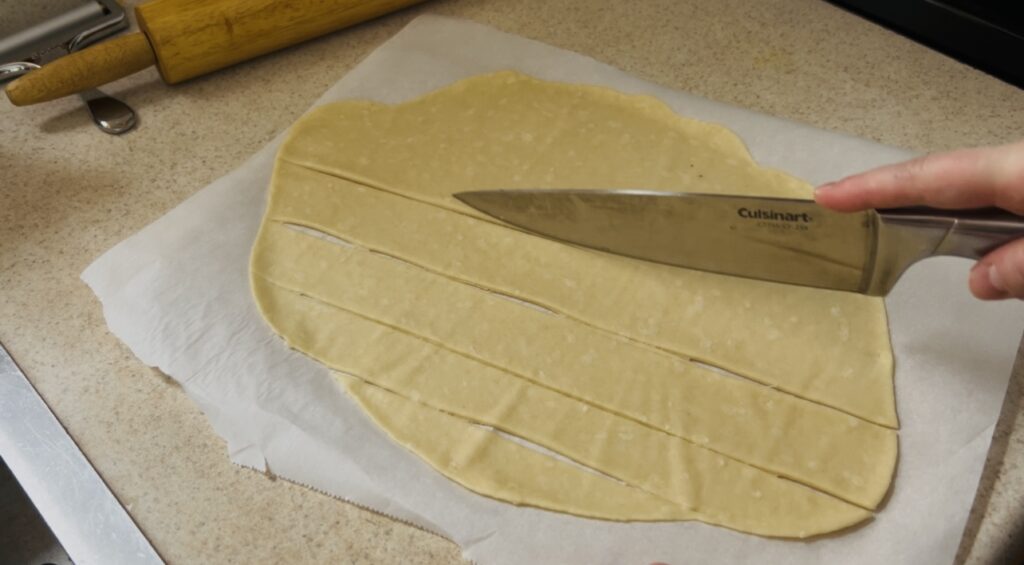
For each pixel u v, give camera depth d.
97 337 0.46
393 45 0.58
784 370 0.44
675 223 0.44
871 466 0.41
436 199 0.50
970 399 0.42
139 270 0.47
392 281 0.47
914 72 0.58
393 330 0.45
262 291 0.46
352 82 0.56
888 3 0.60
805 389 0.43
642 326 0.45
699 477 0.40
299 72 0.58
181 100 0.56
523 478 0.40
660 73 0.58
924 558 0.38
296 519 0.40
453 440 0.42
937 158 0.36
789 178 0.50
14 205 0.51
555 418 0.42
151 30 0.53
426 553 0.39
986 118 0.55
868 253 0.41
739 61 0.59
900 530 0.39
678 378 0.44
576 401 0.43
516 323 0.45
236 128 0.55
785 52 0.59
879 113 0.55
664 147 0.52
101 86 0.57
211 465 0.41
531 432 0.42
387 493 0.40
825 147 0.52
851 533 0.39
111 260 0.47
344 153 0.52
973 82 0.57
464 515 0.39
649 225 0.45
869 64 0.58
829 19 0.61
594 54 0.59
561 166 0.52
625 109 0.54
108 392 0.44
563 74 0.56
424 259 0.48
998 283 0.36
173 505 0.40
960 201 0.36
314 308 0.46
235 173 0.51
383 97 0.55
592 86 0.55
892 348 0.44
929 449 0.41
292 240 0.48
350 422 0.42
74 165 0.53
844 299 0.46
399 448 0.41
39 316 0.46
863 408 0.42
